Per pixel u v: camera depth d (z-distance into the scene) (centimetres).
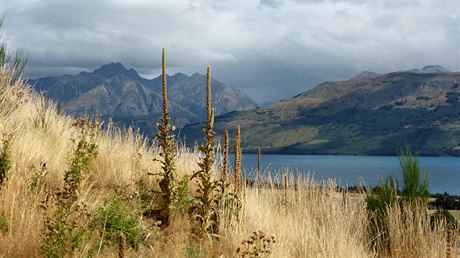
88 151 819
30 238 560
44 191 693
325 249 822
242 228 763
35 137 867
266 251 670
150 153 966
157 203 785
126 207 695
